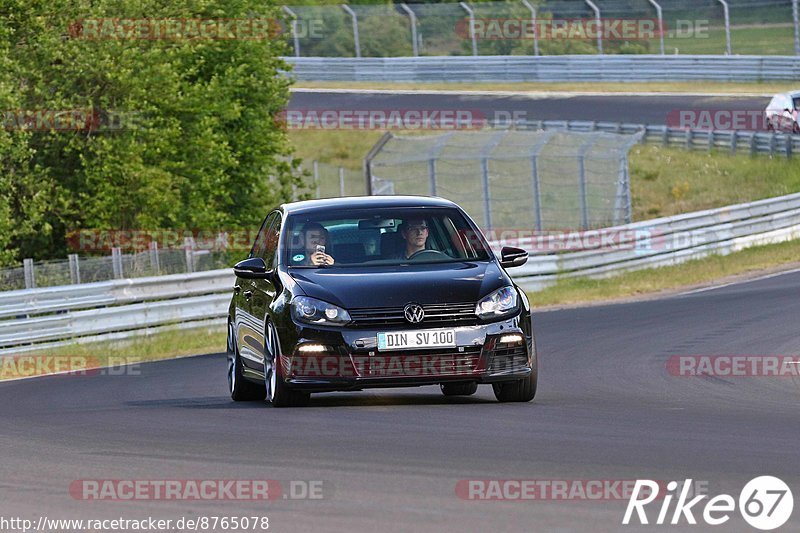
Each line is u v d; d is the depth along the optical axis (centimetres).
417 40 16625
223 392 3381
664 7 15638
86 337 5328
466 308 2544
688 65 14850
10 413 2952
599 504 1548
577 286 7119
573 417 2394
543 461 1867
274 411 2588
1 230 7069
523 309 2612
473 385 2978
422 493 1642
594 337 4478
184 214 8338
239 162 9369
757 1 15200
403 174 11506
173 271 6116
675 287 6894
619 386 3123
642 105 14000
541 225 9988
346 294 2553
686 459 1872
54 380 4031
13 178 7406
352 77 16075
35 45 7519
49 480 1862
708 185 12050
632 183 12219
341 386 2516
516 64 15612
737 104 13612
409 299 2530
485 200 9806
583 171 10269
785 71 14175
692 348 3972
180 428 2398
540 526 1436
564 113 13788
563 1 16312
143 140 7962
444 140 9919
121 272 5869
